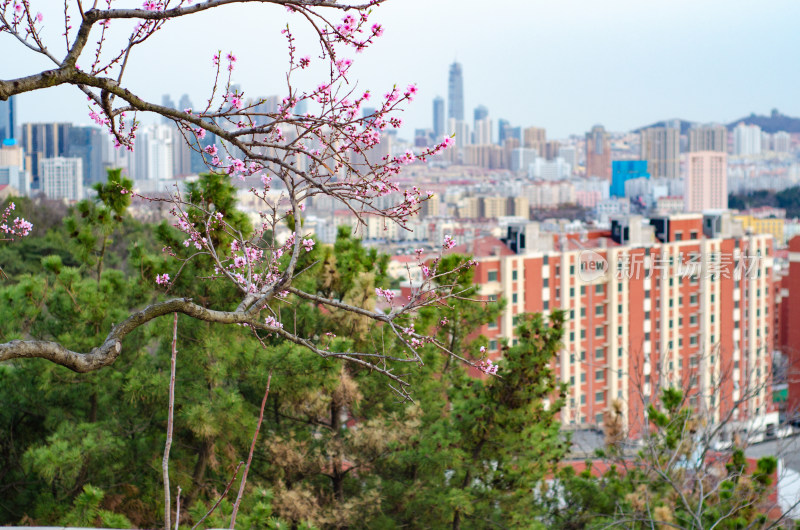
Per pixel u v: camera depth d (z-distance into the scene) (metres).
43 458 10.83
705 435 13.21
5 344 4.69
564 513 14.08
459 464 13.21
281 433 14.15
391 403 13.79
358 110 5.43
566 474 14.52
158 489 12.67
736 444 13.41
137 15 4.75
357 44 5.07
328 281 13.73
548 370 13.66
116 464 12.61
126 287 12.75
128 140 5.46
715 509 11.72
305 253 12.86
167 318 12.02
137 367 12.50
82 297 11.90
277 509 12.62
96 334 12.05
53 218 54.00
